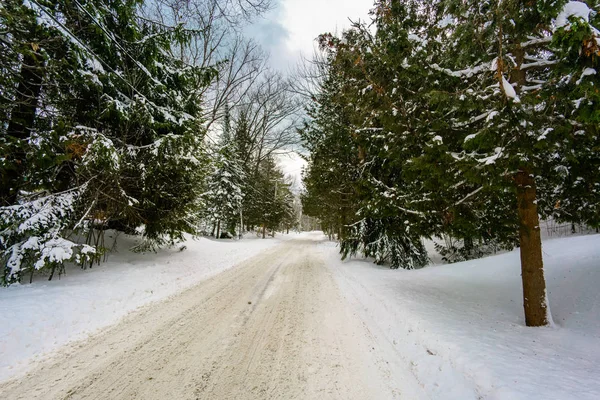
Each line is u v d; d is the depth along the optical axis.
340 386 2.71
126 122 6.42
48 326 3.65
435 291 5.76
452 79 4.03
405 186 6.25
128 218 7.75
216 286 6.53
